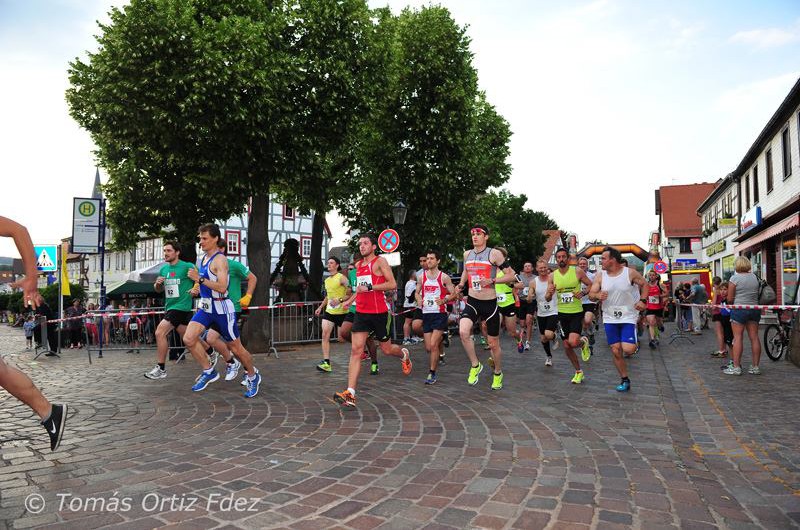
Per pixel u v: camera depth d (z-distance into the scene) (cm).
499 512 299
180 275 804
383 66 1540
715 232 3538
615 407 582
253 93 1247
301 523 285
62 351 1605
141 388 729
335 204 2045
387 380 791
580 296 759
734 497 332
